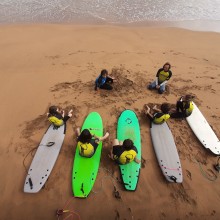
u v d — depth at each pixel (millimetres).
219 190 5297
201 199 5129
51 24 11383
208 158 5898
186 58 9547
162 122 6395
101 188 5133
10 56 8914
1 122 6305
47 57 9016
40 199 4918
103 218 4773
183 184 5316
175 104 7227
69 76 8039
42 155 5543
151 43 10430
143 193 5117
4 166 5383
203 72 8758
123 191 5121
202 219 4891
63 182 5184
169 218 4855
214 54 9977
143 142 6086
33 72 8164
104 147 5875
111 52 9531
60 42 9977
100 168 5449
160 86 7398
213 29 12633
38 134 6074
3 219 4676
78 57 9094
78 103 6984
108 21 12500
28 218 4711
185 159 5816
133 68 8633
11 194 4957
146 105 7105
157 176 5430
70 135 6074
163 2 14914
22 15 12305
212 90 7902
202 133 6379
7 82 7617
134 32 11219
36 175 5184
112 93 7426
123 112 6715
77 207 4867
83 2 13969
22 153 5641
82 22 12195
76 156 5566
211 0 15633
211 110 7160
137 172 5379
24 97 7082
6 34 10281
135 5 14281
